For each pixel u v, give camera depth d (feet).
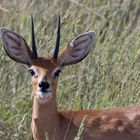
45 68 62.28
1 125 67.67
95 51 74.33
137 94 70.95
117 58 73.61
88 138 62.95
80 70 73.77
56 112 62.69
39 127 62.64
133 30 78.33
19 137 67.51
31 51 64.75
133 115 63.77
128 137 63.16
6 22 79.82
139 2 88.02
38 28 77.30
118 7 83.87
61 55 64.54
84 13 82.64
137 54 72.90
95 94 72.13
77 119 63.36
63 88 72.49
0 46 72.49
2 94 71.36
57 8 87.04
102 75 72.59
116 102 70.69
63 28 77.46
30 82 73.56
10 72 73.56
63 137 62.95
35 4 85.61
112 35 75.66
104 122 63.41
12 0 85.35
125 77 71.77
